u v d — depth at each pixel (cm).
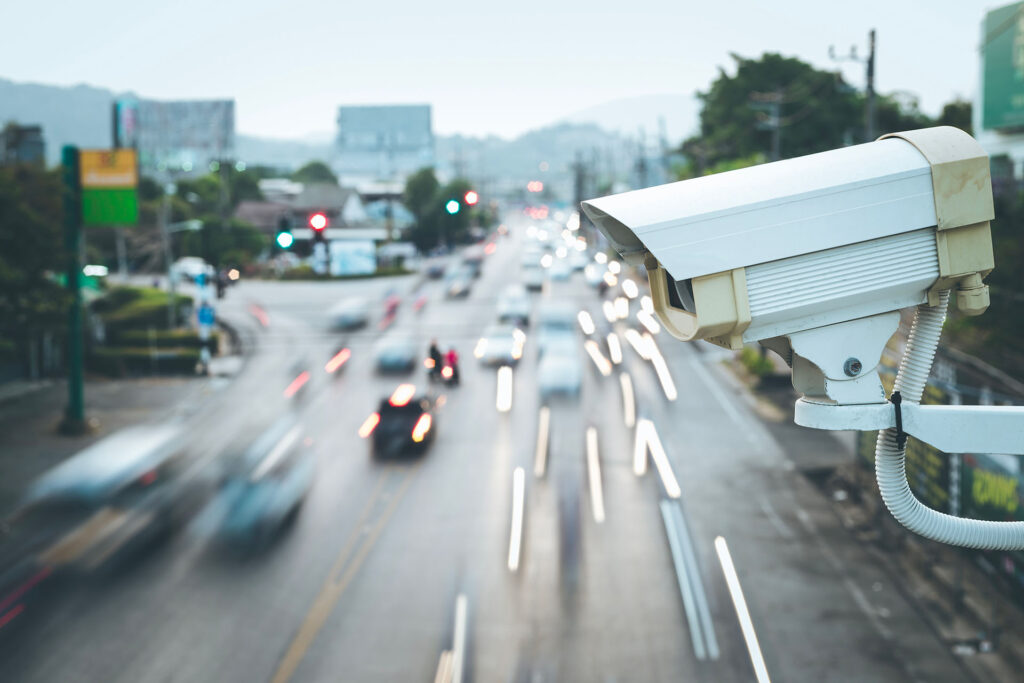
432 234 10475
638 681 1331
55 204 3122
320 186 12194
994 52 4172
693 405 3259
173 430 2681
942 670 1373
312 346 4666
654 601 1622
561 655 1412
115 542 1894
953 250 303
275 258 9606
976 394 1850
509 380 3675
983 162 303
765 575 1756
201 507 2120
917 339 312
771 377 3528
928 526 310
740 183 308
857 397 306
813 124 6881
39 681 1318
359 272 8369
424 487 2283
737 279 297
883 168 304
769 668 1376
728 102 7256
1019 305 3148
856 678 1346
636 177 12469
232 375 4000
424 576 1723
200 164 12875
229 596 1625
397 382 3706
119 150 2945
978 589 1672
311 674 1346
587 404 3250
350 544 1891
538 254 8669
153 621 1523
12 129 4456
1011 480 1479
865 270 302
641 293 6494
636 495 2241
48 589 1667
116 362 3994
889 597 1656
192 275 8181
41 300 2895
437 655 1409
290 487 2250
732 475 2438
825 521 2086
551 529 1986
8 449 2750
